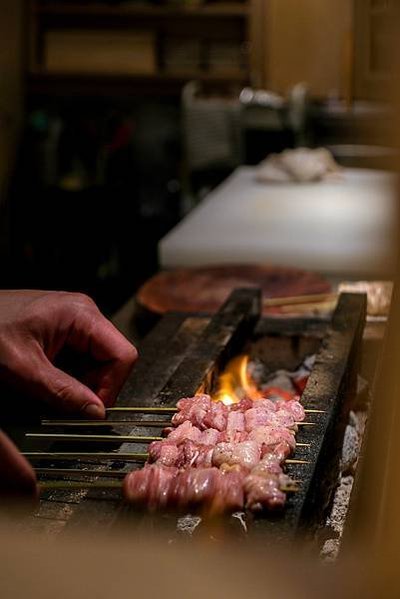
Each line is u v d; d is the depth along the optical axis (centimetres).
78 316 191
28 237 729
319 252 389
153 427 181
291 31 630
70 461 171
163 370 217
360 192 526
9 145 737
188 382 198
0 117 739
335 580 93
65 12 765
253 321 256
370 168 620
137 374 215
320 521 161
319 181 557
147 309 302
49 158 726
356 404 234
